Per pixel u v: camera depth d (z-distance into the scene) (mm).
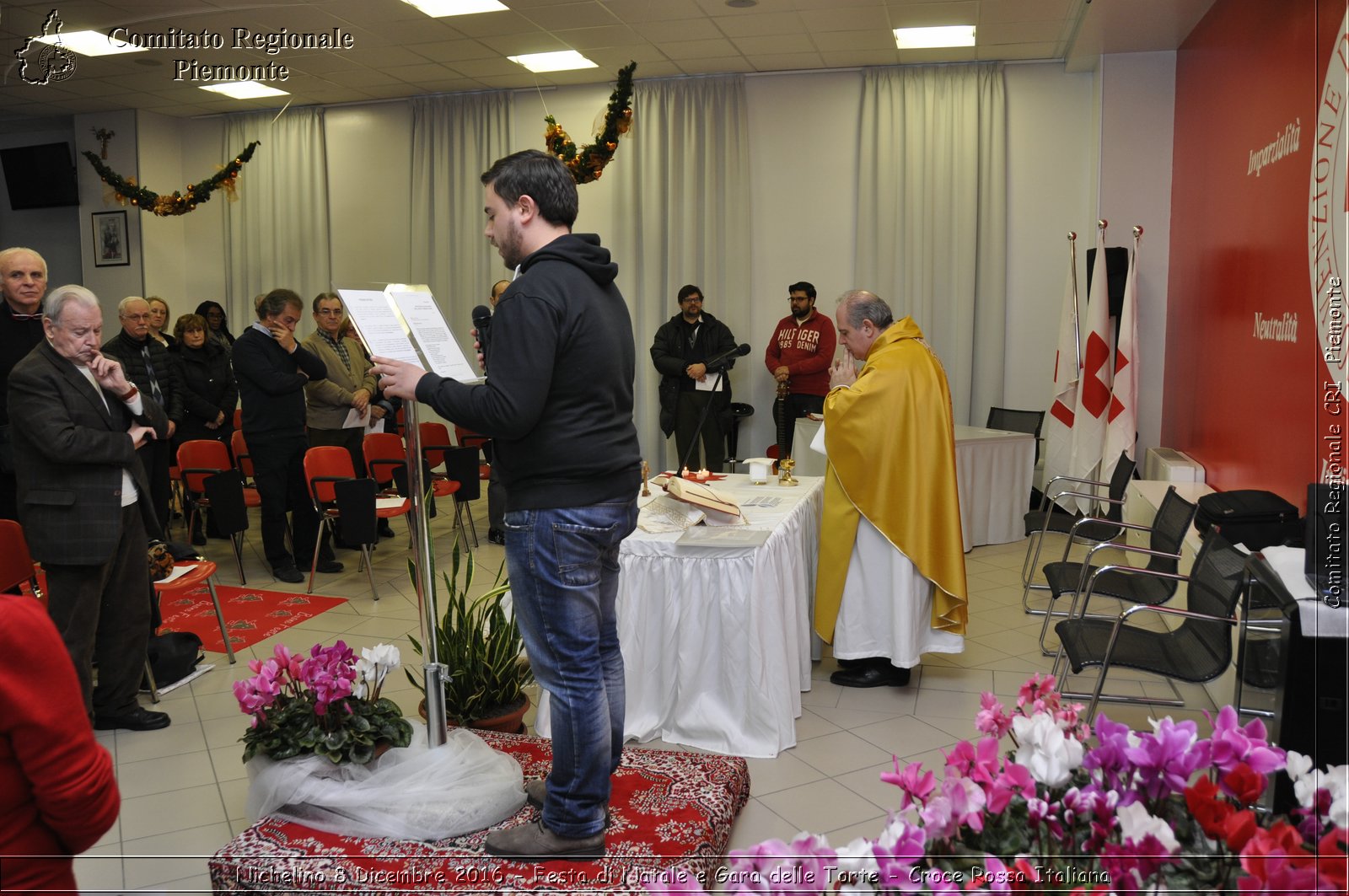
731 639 3168
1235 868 1207
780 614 3244
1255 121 4727
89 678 3188
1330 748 2166
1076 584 3965
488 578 5477
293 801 2352
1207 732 3285
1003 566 5797
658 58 7660
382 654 2615
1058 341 7164
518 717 3090
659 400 8289
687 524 3352
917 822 1377
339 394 6000
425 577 2492
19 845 1185
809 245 8180
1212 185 5582
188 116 9734
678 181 8289
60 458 2990
